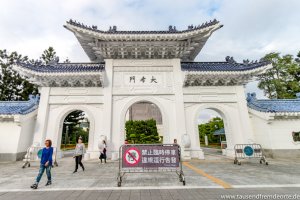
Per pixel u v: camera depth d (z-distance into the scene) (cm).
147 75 1617
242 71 1530
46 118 1475
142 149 722
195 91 1590
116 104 1538
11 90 3017
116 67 1631
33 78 1527
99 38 1498
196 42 1662
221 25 1473
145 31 1498
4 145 1374
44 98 1512
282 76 2803
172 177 811
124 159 712
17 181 763
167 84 1602
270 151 1448
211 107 1573
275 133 1470
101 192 596
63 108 1520
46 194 579
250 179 768
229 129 1537
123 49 1582
